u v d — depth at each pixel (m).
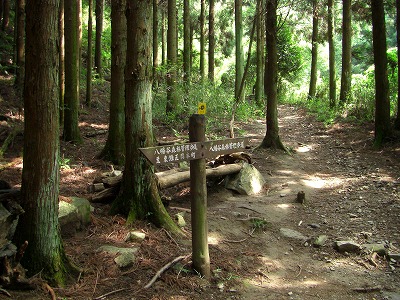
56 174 3.80
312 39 20.20
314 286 4.41
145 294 3.85
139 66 5.22
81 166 8.00
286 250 5.31
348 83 15.32
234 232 5.67
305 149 10.88
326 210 6.61
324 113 15.54
